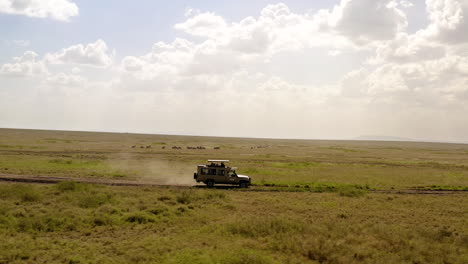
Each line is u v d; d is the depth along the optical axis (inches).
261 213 818.2
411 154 4503.0
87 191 978.7
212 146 4933.6
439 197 1163.3
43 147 2982.3
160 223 687.7
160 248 518.9
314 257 504.1
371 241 594.9
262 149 4579.2
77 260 455.2
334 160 2854.3
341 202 999.0
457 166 2610.7
